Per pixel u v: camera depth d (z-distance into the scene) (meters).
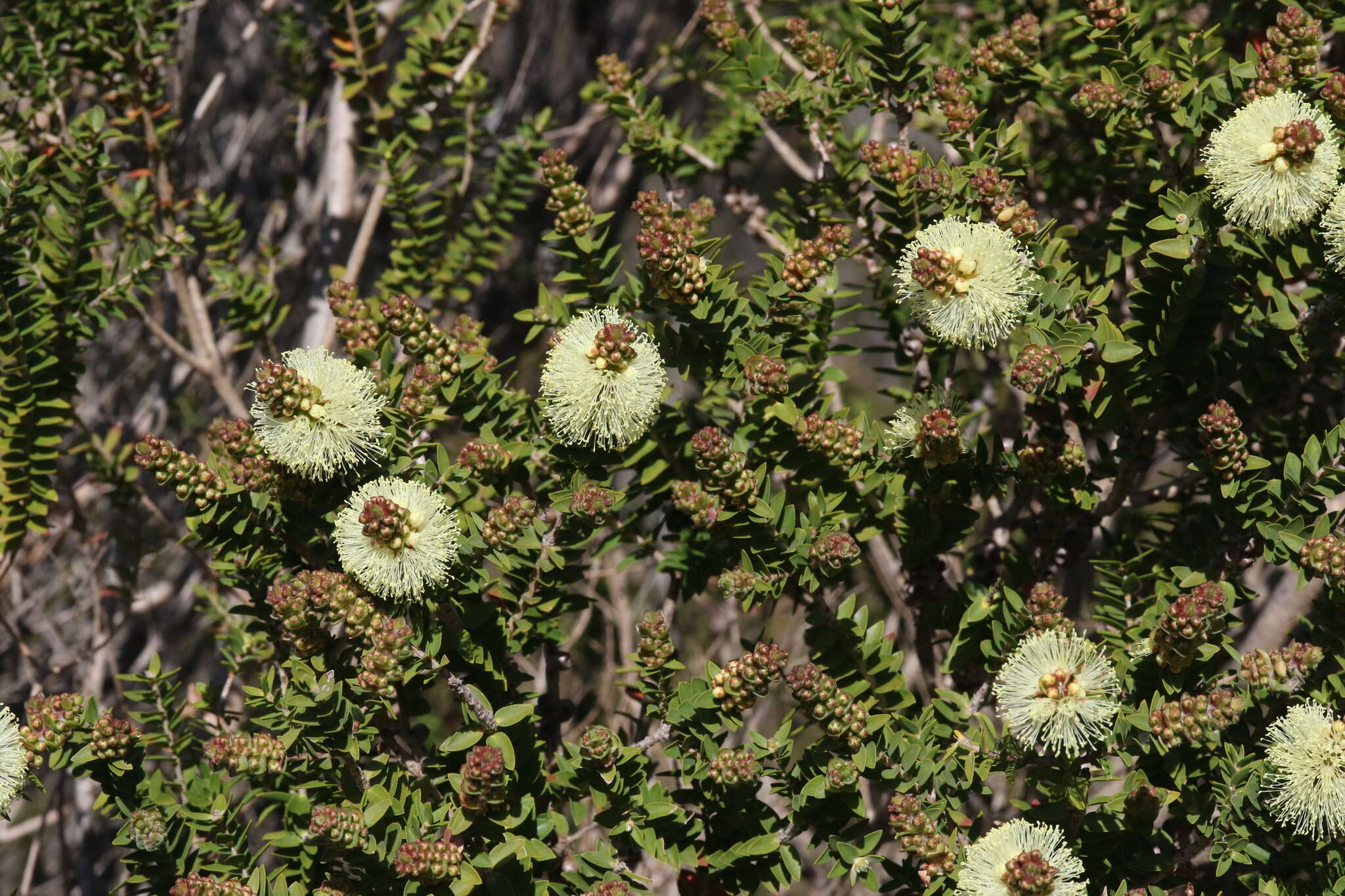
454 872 2.32
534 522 2.62
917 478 2.66
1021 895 2.11
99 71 3.68
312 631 2.46
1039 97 3.04
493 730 2.42
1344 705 2.34
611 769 2.41
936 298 2.33
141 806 2.49
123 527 4.20
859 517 2.81
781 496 2.54
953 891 2.29
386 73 4.02
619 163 5.62
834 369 2.84
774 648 2.34
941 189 2.65
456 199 3.96
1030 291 2.37
